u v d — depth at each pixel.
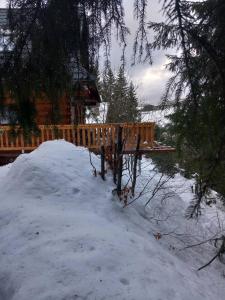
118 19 3.39
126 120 11.11
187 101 3.91
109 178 6.69
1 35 3.54
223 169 4.55
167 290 3.80
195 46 3.16
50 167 6.46
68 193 5.94
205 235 7.40
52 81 3.73
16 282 3.58
